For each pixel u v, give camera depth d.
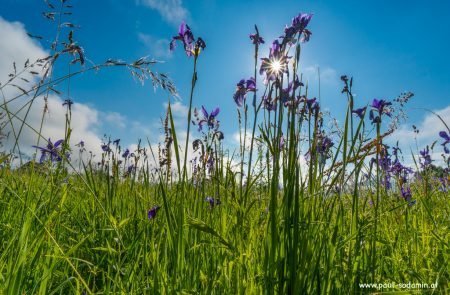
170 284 0.45
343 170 0.48
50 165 0.70
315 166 0.50
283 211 0.45
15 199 0.71
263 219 0.57
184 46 0.54
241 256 0.47
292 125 0.44
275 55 0.50
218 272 0.51
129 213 0.78
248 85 0.62
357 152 0.49
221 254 0.54
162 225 0.52
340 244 0.46
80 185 0.85
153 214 0.64
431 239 0.68
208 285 0.44
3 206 0.70
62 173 0.70
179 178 0.46
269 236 0.45
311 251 0.44
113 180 0.88
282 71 0.48
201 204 0.61
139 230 0.70
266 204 0.63
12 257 0.44
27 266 0.45
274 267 0.42
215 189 0.65
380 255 0.60
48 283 0.46
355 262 0.49
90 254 0.62
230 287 0.46
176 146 0.45
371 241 0.52
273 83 0.51
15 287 0.37
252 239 0.53
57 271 0.49
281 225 0.46
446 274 0.54
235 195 0.59
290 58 0.50
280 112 0.45
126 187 0.92
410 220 0.80
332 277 0.46
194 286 0.47
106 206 0.77
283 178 0.44
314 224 0.48
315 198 0.51
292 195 0.42
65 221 0.72
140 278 0.50
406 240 0.68
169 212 0.48
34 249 0.46
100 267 0.60
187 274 0.47
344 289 0.46
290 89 0.50
